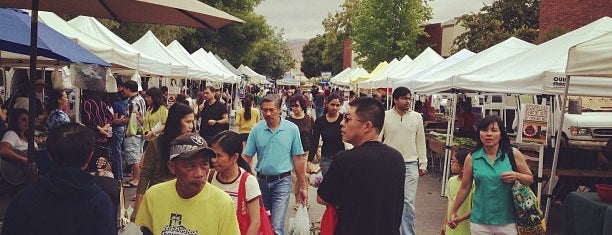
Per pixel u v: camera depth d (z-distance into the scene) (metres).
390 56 48.16
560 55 8.83
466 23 40.53
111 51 10.41
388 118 7.18
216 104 11.21
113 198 4.18
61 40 7.43
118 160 10.06
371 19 48.25
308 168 7.91
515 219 5.15
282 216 6.16
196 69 18.22
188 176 3.04
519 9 37.75
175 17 4.60
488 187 5.13
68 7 4.91
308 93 46.41
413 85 14.02
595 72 6.59
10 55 8.66
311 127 9.04
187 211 3.09
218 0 41.09
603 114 16.92
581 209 6.38
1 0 4.83
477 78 9.94
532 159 9.11
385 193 3.75
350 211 3.74
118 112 10.08
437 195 11.48
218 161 3.90
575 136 15.98
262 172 6.22
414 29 47.88
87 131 2.94
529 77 8.50
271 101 6.21
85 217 2.82
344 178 3.77
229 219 3.16
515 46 13.24
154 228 3.11
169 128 4.65
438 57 20.81
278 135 6.24
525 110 8.31
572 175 9.22
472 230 5.26
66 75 11.77
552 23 28.20
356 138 3.91
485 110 17.95
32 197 2.83
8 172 5.78
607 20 9.41
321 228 3.91
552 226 8.95
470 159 5.34
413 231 7.11
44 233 2.77
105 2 4.66
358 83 30.02
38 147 6.61
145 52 16.75
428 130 16.31
